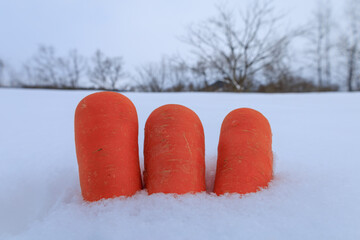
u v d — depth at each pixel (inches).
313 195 7.4
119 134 7.4
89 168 7.3
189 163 7.4
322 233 5.6
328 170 10.1
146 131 8.2
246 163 7.6
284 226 5.8
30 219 8.2
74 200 8.0
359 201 7.0
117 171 7.2
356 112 29.2
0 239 6.5
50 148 14.4
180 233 5.6
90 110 7.4
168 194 7.0
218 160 8.4
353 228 5.7
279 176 9.2
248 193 7.4
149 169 7.7
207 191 8.5
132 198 7.2
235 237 5.5
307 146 14.5
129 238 5.5
